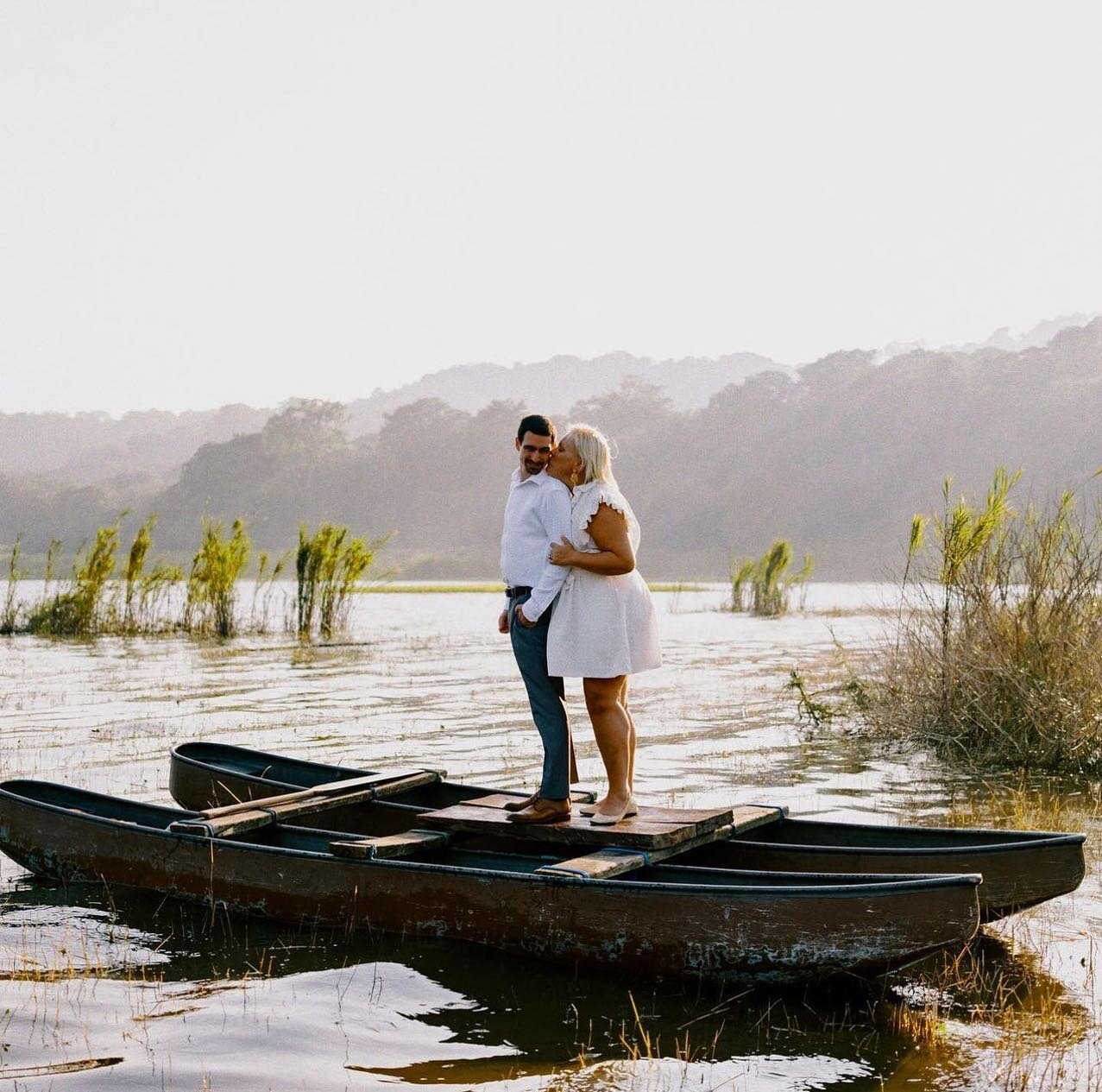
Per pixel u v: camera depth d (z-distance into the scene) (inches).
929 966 229.8
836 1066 184.2
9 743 471.2
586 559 251.8
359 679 711.7
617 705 258.7
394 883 243.0
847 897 209.8
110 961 231.3
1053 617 445.7
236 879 259.4
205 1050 188.4
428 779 317.4
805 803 359.6
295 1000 210.2
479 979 222.5
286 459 7564.0
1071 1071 180.7
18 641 1014.4
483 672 753.0
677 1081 178.7
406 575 5575.8
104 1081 176.6
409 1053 188.4
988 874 241.4
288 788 326.0
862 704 519.8
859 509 5964.6
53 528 7810.0
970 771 414.6
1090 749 418.3
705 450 7130.9
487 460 7229.3
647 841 241.6
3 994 211.0
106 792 376.2
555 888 227.0
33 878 291.9
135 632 1088.2
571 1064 185.2
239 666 789.9
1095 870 287.1
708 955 215.3
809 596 2062.0
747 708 577.3
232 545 1070.4
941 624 478.3
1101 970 224.5
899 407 6427.2
